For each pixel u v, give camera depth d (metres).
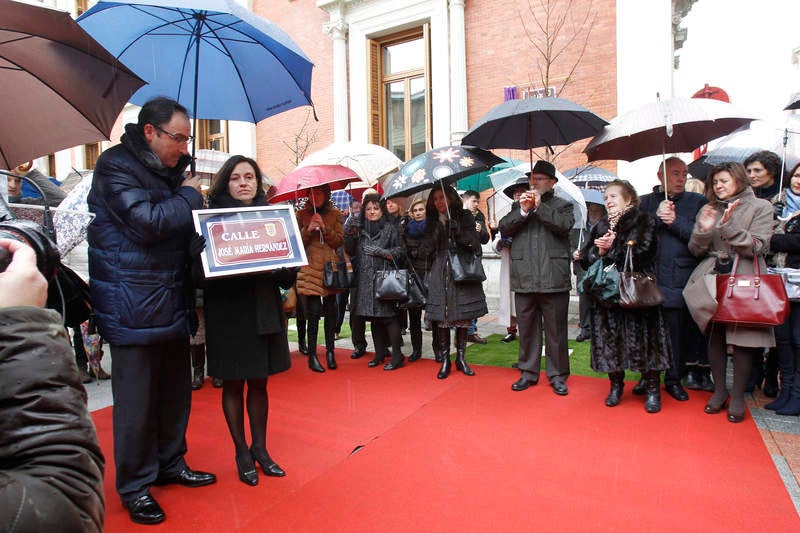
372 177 5.62
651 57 7.36
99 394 4.48
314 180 4.49
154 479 2.53
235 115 3.36
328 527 2.34
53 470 0.72
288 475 2.86
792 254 3.76
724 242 3.61
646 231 3.66
